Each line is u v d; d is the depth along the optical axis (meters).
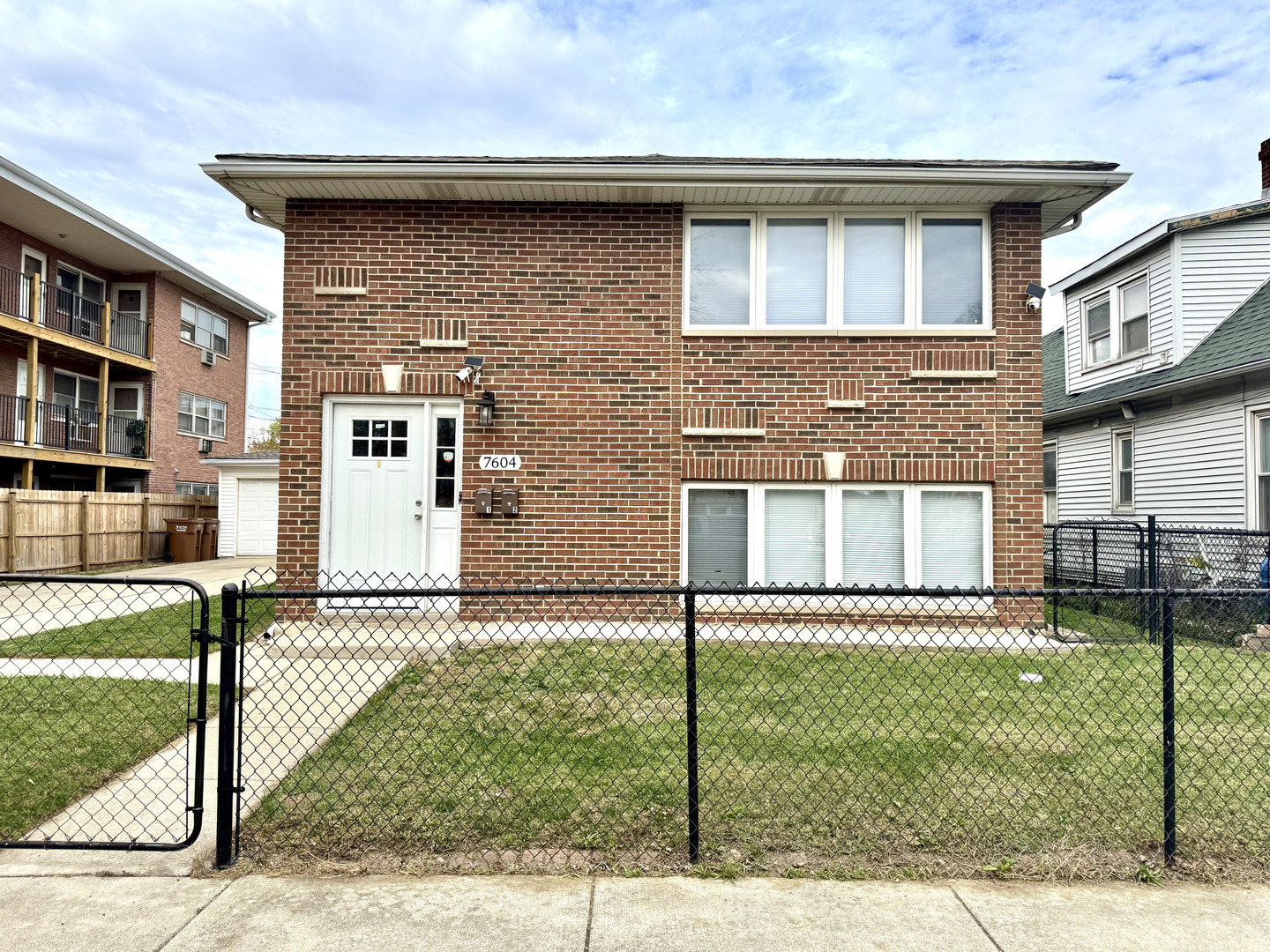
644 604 8.28
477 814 3.77
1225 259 12.54
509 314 8.37
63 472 20.12
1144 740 4.82
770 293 8.60
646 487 8.34
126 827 3.73
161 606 10.55
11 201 16.61
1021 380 8.35
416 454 8.38
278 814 3.78
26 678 6.26
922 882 3.21
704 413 8.38
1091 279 14.95
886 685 6.10
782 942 2.79
